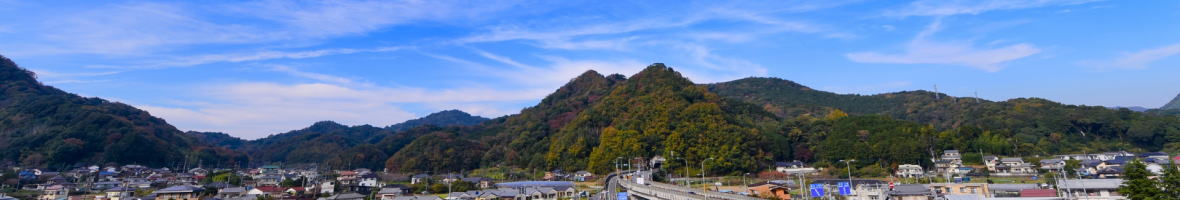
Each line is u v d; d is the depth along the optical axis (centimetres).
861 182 9338
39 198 10194
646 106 16212
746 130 13988
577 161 15338
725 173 12681
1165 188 4950
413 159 17650
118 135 18012
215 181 13012
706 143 13375
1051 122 14562
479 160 18425
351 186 12069
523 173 15775
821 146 14350
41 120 18675
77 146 16750
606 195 9300
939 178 10612
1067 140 13912
